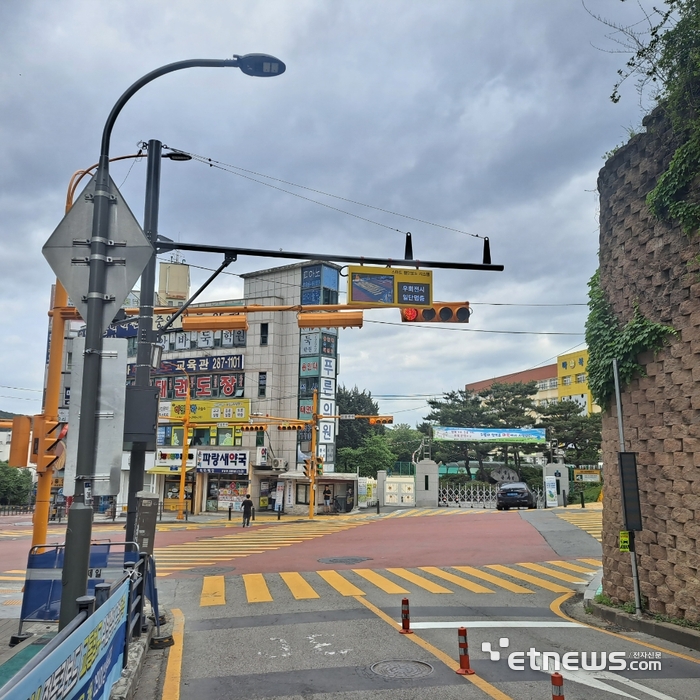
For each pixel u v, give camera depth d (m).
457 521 31.62
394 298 12.70
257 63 7.32
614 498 11.76
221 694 6.82
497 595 13.04
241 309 13.95
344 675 7.44
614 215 12.31
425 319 12.87
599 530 25.41
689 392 9.88
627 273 11.73
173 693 6.86
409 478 52.12
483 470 60.00
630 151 11.84
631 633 9.88
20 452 9.68
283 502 43.50
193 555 19.91
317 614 10.95
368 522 33.94
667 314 10.55
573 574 16.14
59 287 10.23
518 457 60.34
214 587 13.91
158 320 46.62
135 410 8.80
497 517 33.16
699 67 9.66
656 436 10.58
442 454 61.38
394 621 10.34
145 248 6.73
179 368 47.53
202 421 45.62
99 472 6.33
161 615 10.36
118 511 43.94
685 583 9.65
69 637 3.80
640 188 11.45
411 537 24.94
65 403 41.81
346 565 17.53
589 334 12.80
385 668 7.72
